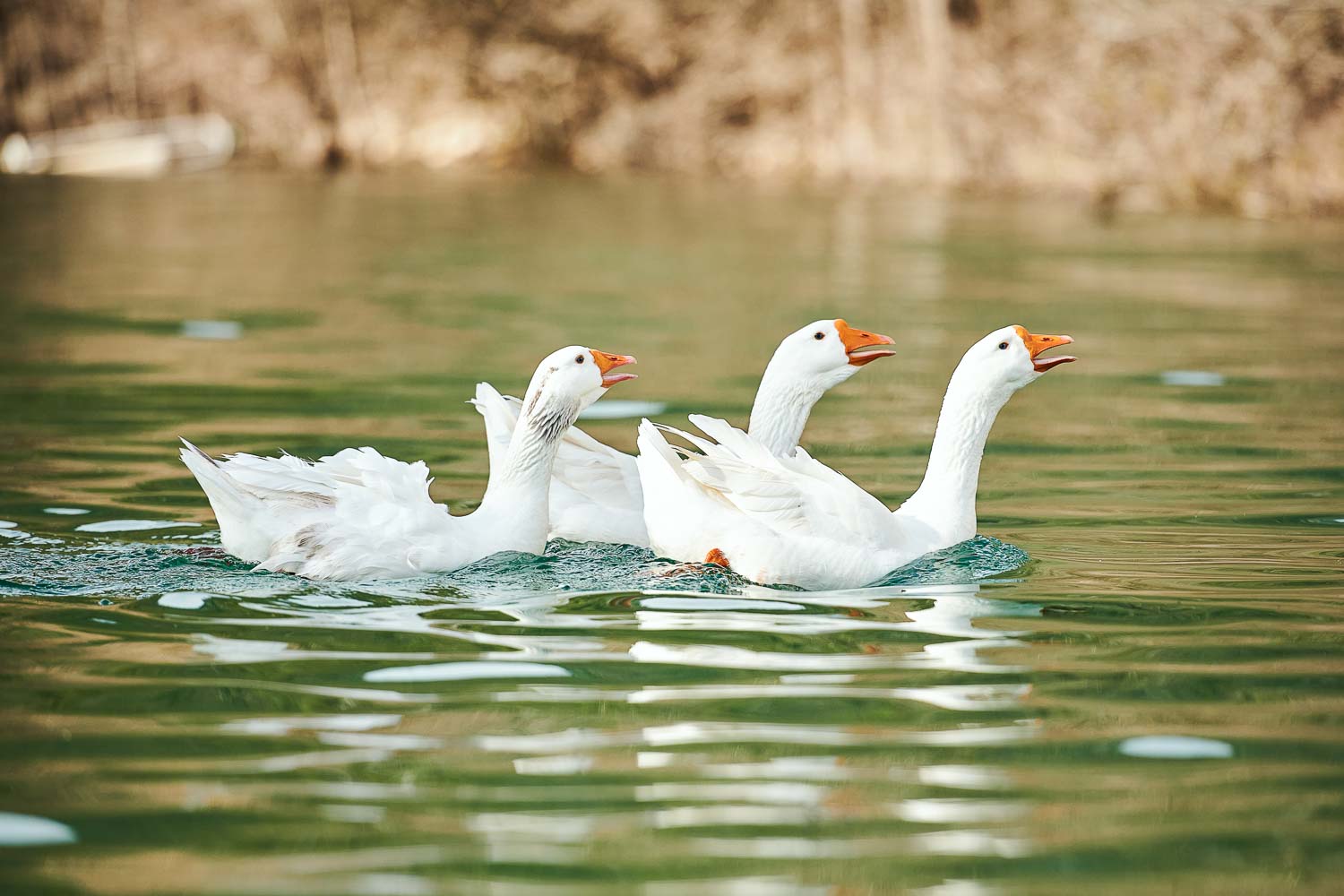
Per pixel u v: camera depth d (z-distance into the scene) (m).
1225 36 45.09
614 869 5.82
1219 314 23.84
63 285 25.27
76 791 6.43
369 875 5.74
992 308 23.97
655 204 43.22
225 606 9.02
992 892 5.70
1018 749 7.02
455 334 20.77
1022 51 51.91
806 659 8.27
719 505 10.30
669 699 7.59
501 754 6.86
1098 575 10.18
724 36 58.34
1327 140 43.38
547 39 58.72
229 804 6.33
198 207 39.97
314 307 23.28
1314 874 5.86
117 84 57.25
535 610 9.15
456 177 52.16
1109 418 16.19
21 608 8.89
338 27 57.91
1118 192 46.22
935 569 10.35
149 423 14.80
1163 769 6.81
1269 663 8.27
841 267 29.22
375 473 10.22
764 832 6.14
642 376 17.91
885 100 54.75
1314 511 12.04
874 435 15.16
